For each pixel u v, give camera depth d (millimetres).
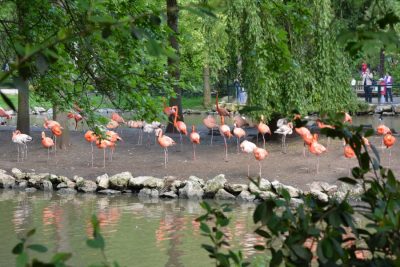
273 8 7113
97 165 20781
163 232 13125
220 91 48719
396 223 2750
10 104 2686
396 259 2740
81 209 15891
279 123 20969
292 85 20594
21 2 7598
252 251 10930
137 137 25578
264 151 18922
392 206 2787
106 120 9383
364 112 38156
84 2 3367
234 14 20562
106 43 7516
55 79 8500
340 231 2904
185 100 48156
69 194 18453
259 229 3090
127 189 18625
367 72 41156
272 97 20562
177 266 10562
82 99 8992
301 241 2889
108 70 7918
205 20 22375
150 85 8828
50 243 12117
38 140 24531
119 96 8250
